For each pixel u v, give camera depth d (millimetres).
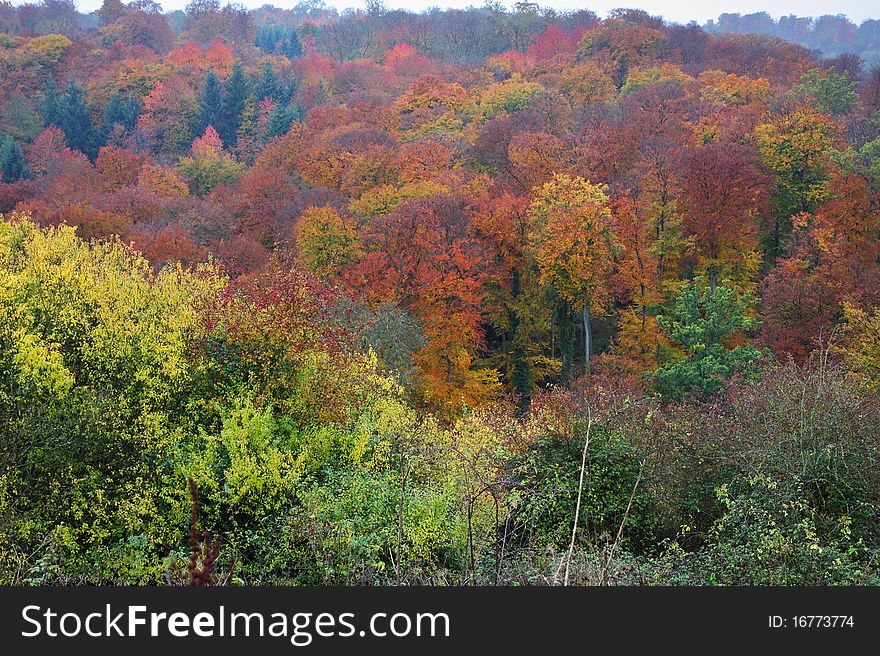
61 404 16125
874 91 69188
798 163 52500
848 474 13859
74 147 106875
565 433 16125
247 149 106312
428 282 43719
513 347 48875
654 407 21094
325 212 47562
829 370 17859
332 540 11664
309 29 189500
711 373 33375
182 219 61156
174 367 17422
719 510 15352
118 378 18047
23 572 11234
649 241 46406
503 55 122438
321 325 20047
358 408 19578
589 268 42781
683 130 61531
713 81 83000
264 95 119688
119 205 61875
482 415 21781
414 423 20078
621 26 112688
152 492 16031
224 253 53250
